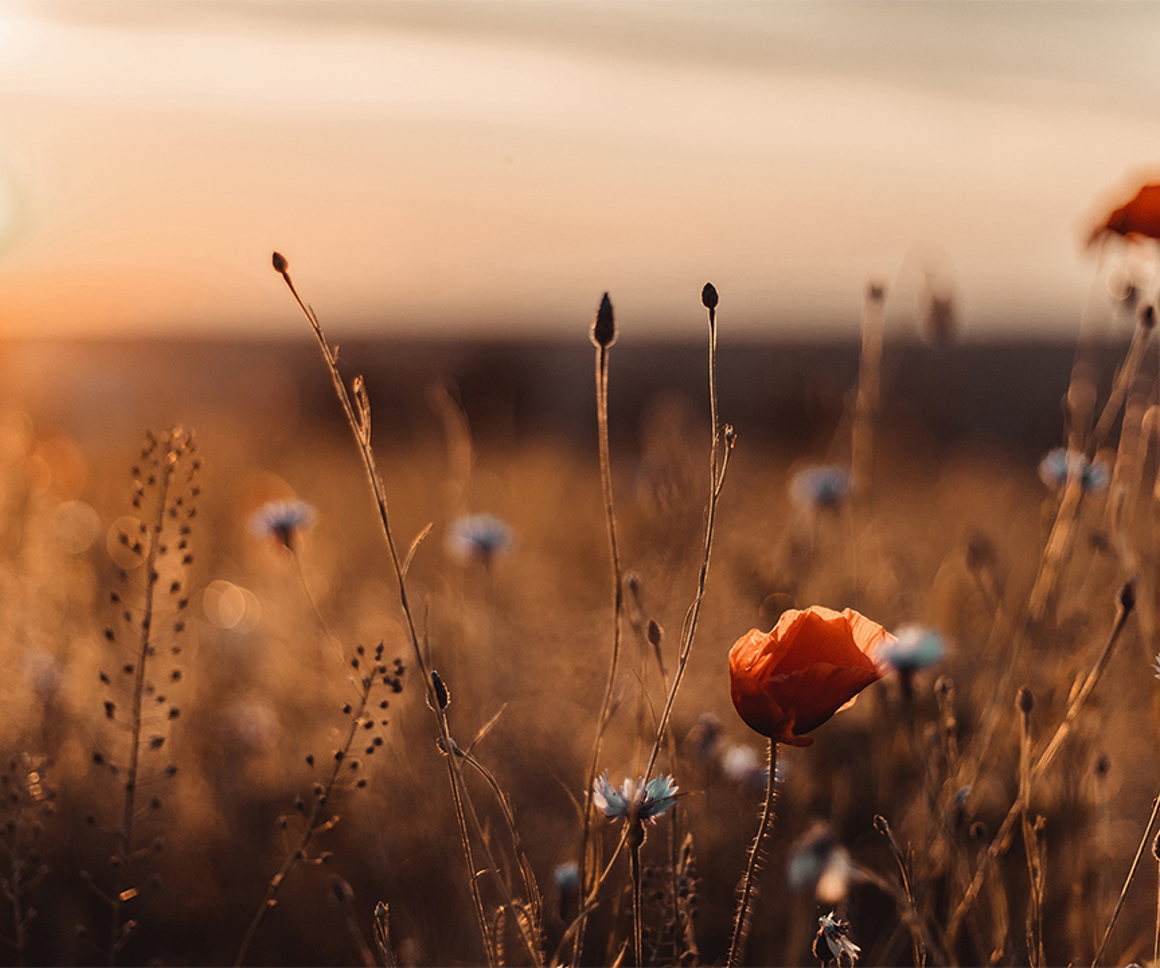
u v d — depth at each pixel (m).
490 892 0.97
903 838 0.99
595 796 0.80
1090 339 1.01
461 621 1.15
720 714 1.08
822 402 1.79
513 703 1.10
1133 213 0.97
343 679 1.11
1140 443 0.98
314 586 1.41
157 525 0.89
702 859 0.99
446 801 1.01
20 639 1.10
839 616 0.76
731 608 1.15
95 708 1.05
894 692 1.00
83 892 1.01
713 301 0.75
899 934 0.97
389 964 0.81
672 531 1.15
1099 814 0.95
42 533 1.25
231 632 1.34
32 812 0.92
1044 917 0.96
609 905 0.97
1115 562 1.06
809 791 1.03
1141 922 0.97
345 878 1.02
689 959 0.83
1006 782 1.02
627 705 1.09
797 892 0.94
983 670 1.06
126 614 0.91
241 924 1.01
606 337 0.78
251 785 1.08
